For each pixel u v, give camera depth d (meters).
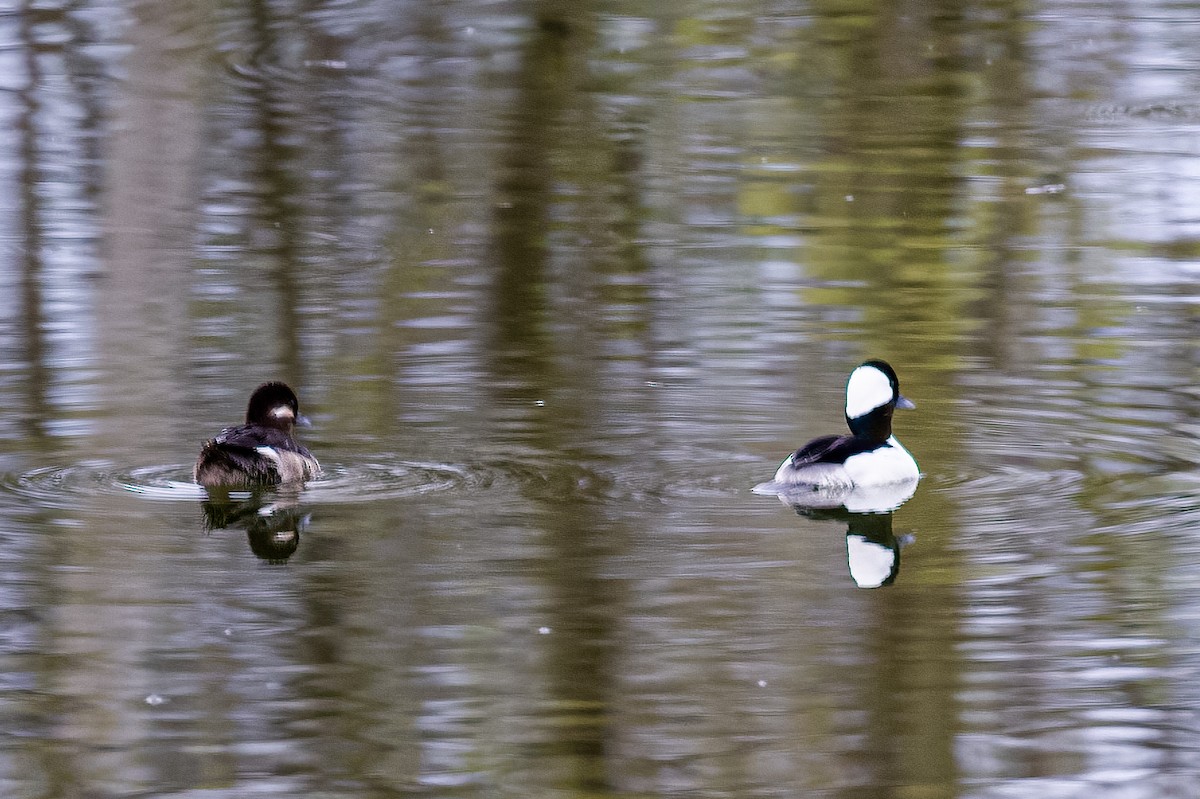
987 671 10.43
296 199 25.23
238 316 19.12
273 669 10.47
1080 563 12.17
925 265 21.38
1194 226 23.11
